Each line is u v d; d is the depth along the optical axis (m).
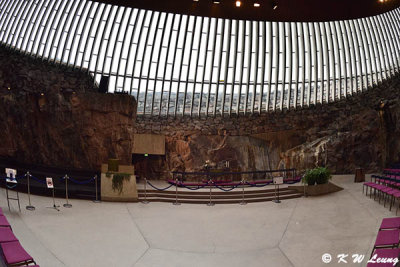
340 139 22.95
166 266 10.16
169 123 24.05
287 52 23.50
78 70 22.27
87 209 14.55
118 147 19.73
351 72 24.28
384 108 22.81
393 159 22.28
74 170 19.06
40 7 19.98
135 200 16.38
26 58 21.25
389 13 21.67
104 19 20.89
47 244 10.61
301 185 18.61
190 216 14.70
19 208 13.02
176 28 21.75
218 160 23.20
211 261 10.57
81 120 19.44
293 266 10.12
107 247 11.05
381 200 15.75
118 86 23.14
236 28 22.11
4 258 7.52
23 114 18.77
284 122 24.61
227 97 24.45
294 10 16.05
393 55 24.25
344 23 22.19
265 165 23.50
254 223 13.85
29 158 18.61
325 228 12.90
